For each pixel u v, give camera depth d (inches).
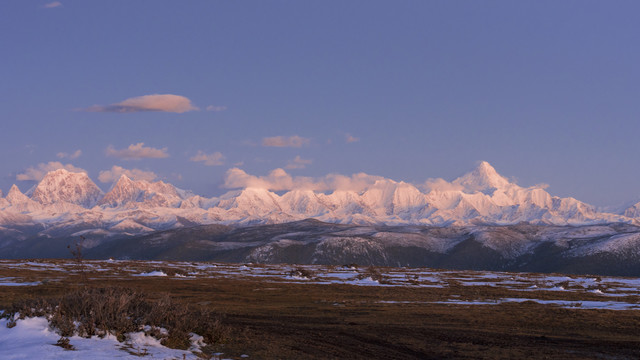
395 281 3681.1
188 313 1137.4
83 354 882.1
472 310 1957.4
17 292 2127.2
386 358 1098.1
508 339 1352.1
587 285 4111.7
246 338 1177.4
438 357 1127.6
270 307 1952.5
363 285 3240.7
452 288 3193.9
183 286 2778.1
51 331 995.3
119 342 979.9
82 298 1077.8
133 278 3255.4
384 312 1849.2
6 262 4970.5
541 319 1745.8
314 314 1763.0
